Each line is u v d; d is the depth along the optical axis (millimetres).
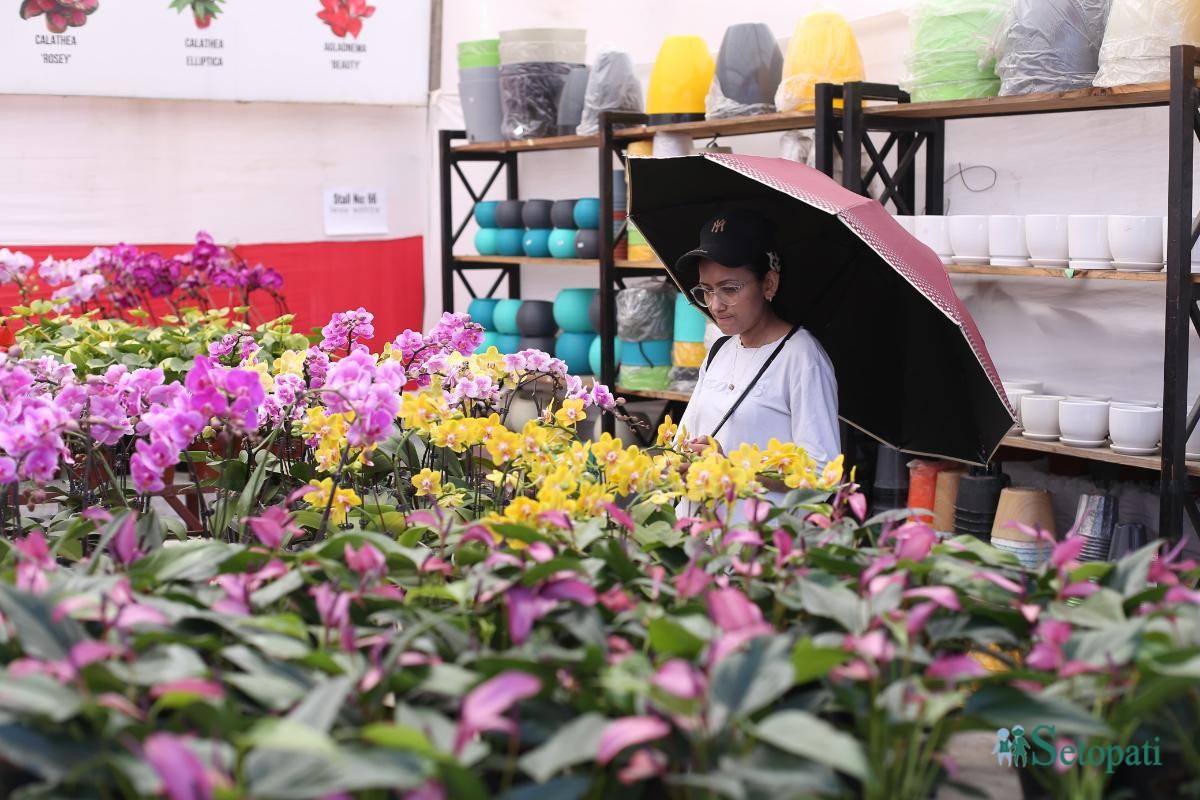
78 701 1016
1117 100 3350
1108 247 3283
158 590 1427
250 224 5969
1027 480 3709
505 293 6441
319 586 1442
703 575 1353
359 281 6246
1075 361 3805
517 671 1068
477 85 5570
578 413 2146
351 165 6172
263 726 935
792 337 2605
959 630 1383
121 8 5484
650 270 5094
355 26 5961
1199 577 1500
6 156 5465
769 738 998
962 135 4062
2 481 1722
